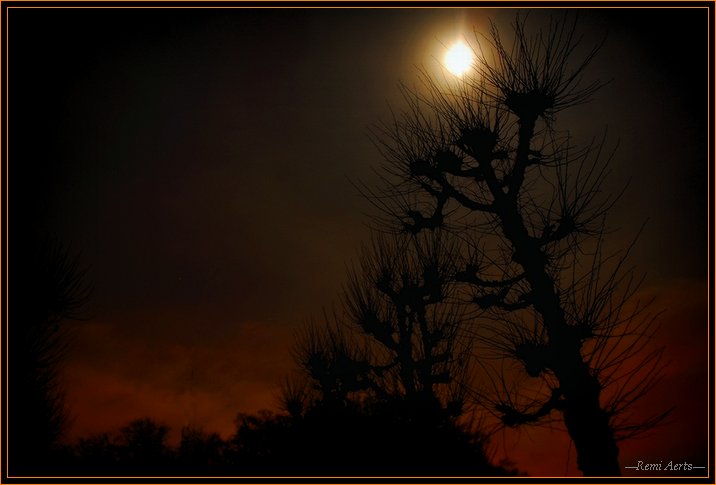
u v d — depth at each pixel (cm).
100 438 1223
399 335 1523
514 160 1266
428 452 1081
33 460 988
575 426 989
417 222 1522
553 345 1038
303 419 1215
